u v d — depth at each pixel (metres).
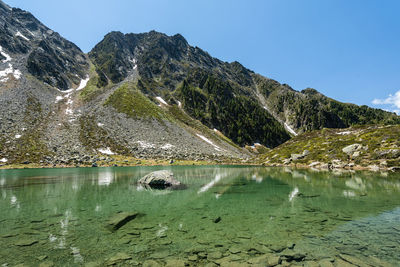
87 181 32.28
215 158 93.00
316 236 10.65
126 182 31.38
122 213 14.78
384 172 40.75
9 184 28.95
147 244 9.86
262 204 17.81
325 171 45.28
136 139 92.88
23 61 146.50
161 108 152.62
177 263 8.10
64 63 184.38
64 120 94.94
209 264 8.03
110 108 116.69
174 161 77.94
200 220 13.48
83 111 109.06
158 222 13.09
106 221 13.15
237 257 8.56
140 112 119.81
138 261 8.27
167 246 9.64
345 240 10.10
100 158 70.00
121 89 150.75
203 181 33.03
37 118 90.00
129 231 11.52
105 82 175.12
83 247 9.48
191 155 90.38
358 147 57.22
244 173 44.84
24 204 17.66
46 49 178.00
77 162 64.25
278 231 11.39
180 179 35.62
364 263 7.96
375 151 52.19
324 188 24.77
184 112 168.75
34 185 28.16
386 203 17.34
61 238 10.48
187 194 22.62
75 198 20.22
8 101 94.75
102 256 8.64
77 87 158.88
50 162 61.62
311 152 68.50
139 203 18.33
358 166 49.22
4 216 14.12
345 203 17.50
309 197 20.08
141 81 190.25
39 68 145.25
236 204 17.92
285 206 16.94
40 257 8.48
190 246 9.64
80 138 81.94
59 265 7.89
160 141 97.56
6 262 8.05
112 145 82.69
